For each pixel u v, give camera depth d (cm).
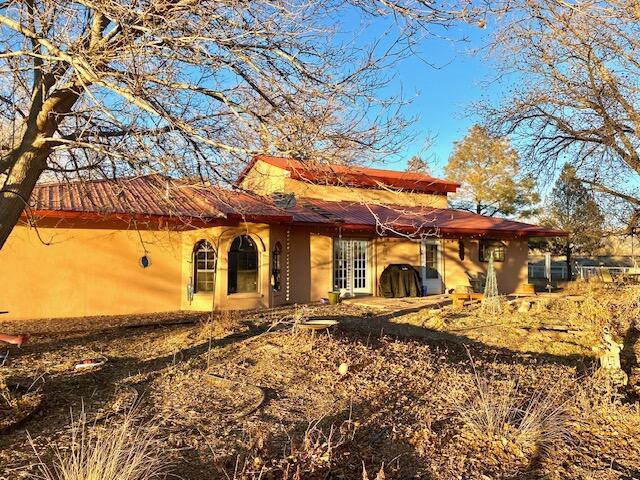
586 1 789
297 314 943
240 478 368
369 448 444
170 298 1403
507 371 722
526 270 2184
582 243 2794
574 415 544
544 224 2927
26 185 559
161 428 473
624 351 959
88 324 1134
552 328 1152
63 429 466
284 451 412
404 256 1878
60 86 538
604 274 2080
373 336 926
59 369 687
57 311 1260
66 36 494
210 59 503
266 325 1037
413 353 788
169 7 476
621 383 686
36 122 557
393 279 1759
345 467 406
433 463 423
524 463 433
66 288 1272
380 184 563
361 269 1797
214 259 1400
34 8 515
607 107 1325
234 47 520
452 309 1405
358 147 515
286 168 653
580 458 450
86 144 513
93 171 695
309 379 629
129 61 474
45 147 563
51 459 402
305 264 1652
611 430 516
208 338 882
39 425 477
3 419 473
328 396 571
